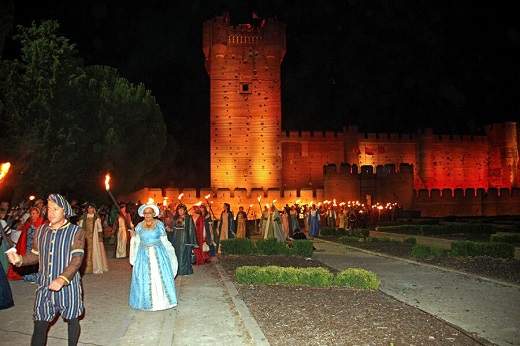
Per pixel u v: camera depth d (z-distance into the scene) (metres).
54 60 27.17
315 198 52.56
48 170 26.53
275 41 58.53
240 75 58.59
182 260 13.30
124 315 8.63
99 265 13.73
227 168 57.53
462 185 68.00
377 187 53.56
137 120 38.75
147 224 9.15
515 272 12.96
